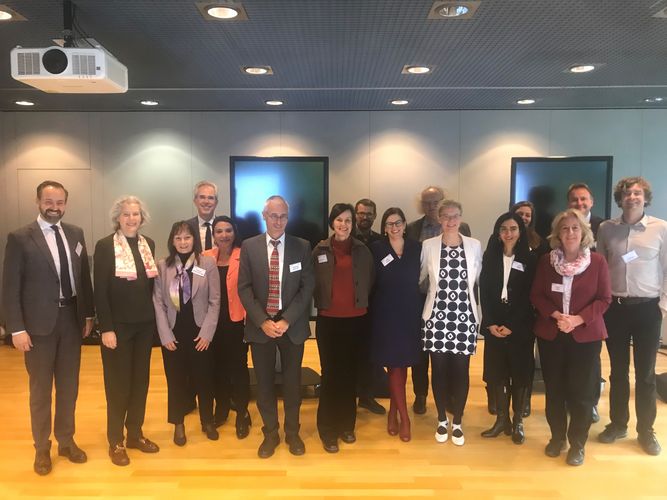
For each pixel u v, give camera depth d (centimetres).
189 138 628
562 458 327
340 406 342
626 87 510
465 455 331
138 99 555
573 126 630
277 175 477
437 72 451
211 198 395
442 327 338
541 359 327
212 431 353
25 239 293
